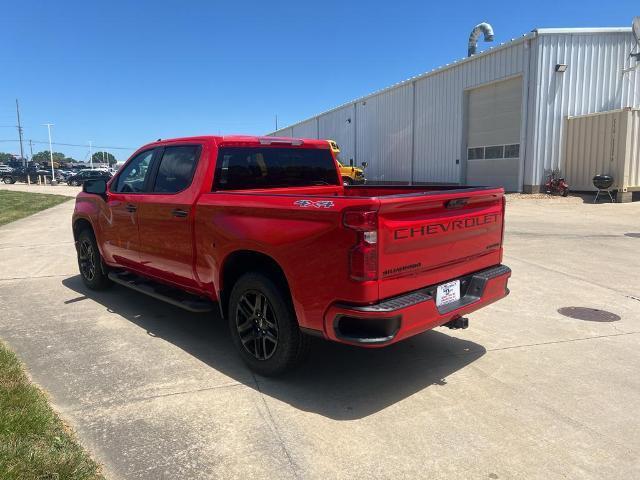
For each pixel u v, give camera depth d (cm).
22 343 504
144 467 303
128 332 538
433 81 2559
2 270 844
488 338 525
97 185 631
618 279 768
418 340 520
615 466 310
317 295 370
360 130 3375
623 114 1758
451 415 369
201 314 602
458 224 416
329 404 384
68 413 365
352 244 346
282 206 388
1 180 5947
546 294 689
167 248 519
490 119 2219
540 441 336
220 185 488
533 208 1705
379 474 300
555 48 1917
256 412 371
